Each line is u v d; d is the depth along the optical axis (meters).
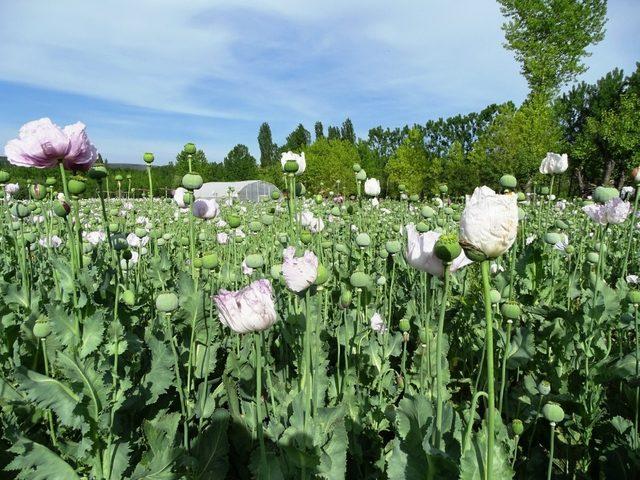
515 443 2.25
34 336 2.57
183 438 2.53
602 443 2.85
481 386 3.21
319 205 6.34
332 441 2.21
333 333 3.29
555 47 37.12
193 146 2.92
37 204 5.75
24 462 2.05
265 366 2.80
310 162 36.94
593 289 3.30
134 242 4.64
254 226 4.88
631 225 3.70
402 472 1.97
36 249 4.48
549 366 3.22
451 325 4.07
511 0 37.78
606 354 3.19
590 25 37.06
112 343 2.25
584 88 51.50
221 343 3.33
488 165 31.92
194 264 2.88
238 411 2.64
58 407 2.08
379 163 71.81
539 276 4.04
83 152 2.53
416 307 3.90
